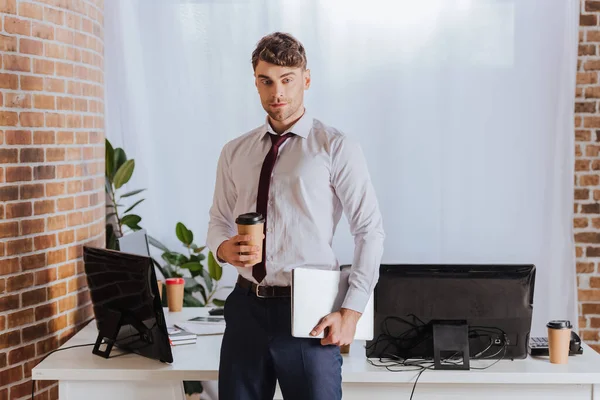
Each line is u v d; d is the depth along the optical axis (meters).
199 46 4.74
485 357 2.76
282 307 2.36
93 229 3.90
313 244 2.37
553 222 4.68
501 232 4.72
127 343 2.87
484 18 4.62
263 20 4.68
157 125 4.80
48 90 3.50
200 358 2.80
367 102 4.70
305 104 4.71
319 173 2.35
